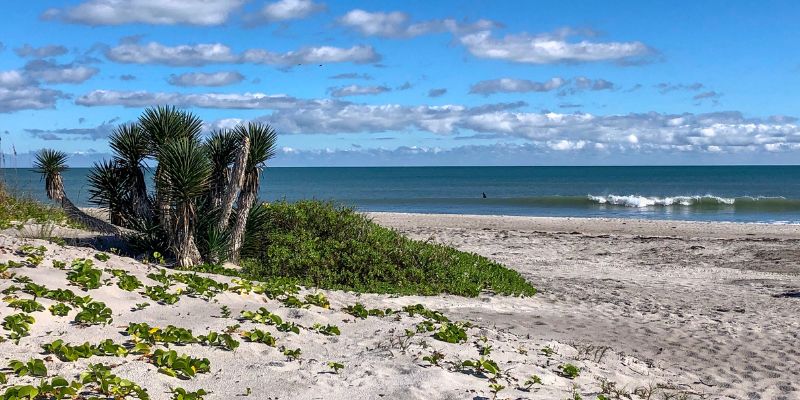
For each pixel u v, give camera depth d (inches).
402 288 466.0
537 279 608.4
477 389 240.1
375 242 519.5
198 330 270.5
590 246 892.0
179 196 449.4
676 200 2030.0
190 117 516.7
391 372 248.1
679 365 324.2
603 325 401.1
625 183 4320.9
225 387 219.5
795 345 370.0
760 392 286.4
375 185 4183.1
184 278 349.4
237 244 497.0
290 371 239.5
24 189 601.3
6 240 362.3
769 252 845.2
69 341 237.3
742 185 3897.6
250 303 327.9
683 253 838.5
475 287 486.0
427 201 2260.1
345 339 289.9
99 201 545.6
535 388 251.8
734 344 369.1
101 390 199.8
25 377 202.2
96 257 367.2
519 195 2817.4
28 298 267.9
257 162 499.5
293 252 493.4
